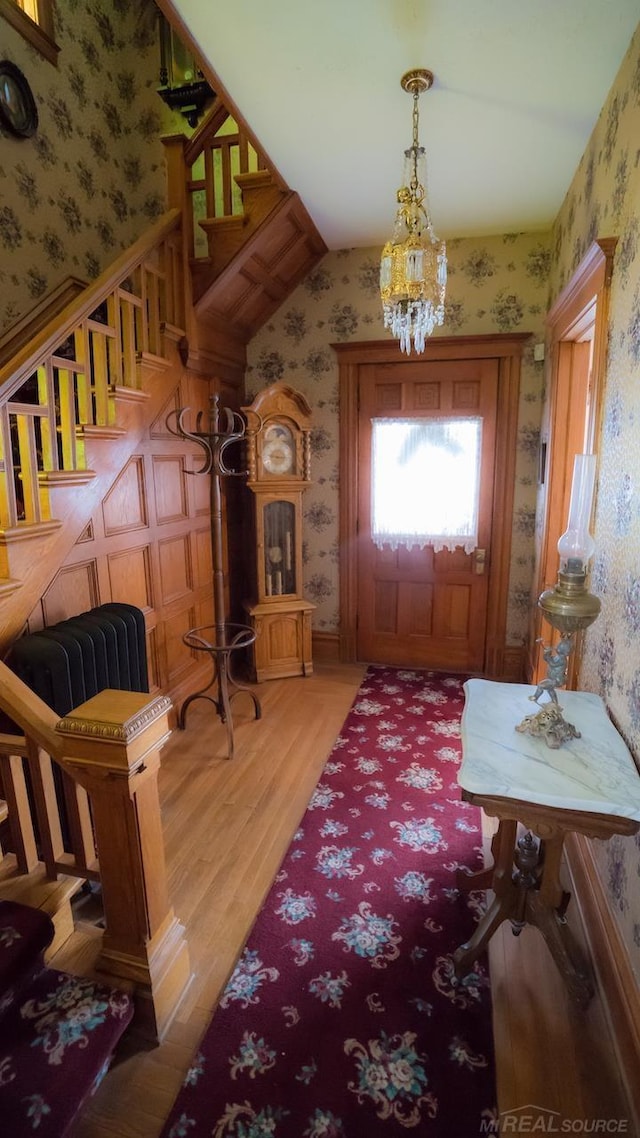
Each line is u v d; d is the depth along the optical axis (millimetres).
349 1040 1416
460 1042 1409
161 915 1454
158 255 2803
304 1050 1394
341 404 3734
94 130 3184
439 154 2436
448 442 3594
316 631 4105
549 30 1679
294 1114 1260
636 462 1514
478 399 3527
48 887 1550
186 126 3494
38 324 2697
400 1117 1254
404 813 2316
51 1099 1131
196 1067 1355
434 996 1534
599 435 1904
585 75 1889
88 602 2369
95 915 1770
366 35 1714
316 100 2059
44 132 2826
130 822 1323
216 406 2650
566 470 2914
